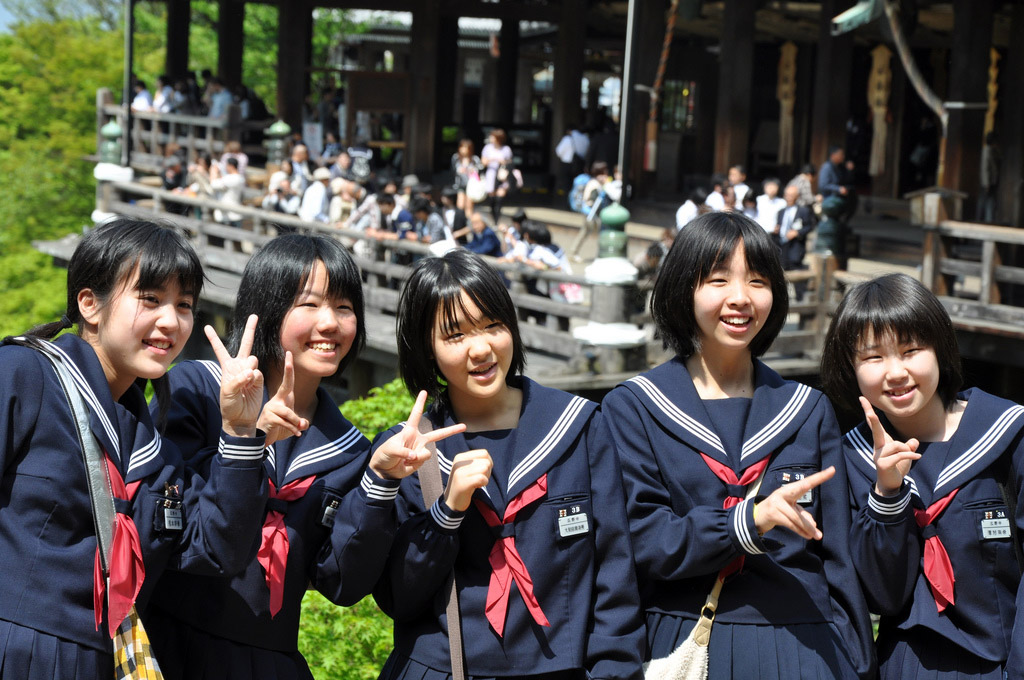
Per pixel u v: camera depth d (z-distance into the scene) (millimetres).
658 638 2529
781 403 2580
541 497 2443
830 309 8703
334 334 2533
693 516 2416
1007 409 2613
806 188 11766
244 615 2463
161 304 2365
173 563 2402
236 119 17406
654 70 16266
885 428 2736
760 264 2531
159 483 2357
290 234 2609
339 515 2439
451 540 2367
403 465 2352
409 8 18000
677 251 2605
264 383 2596
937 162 19625
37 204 26672
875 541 2492
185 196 12383
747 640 2439
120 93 28797
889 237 13117
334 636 4199
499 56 22797
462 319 2430
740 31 14742
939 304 2609
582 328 7973
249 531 2318
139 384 2535
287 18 18438
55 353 2293
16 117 28109
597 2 19266
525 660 2393
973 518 2557
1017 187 11742
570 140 17266
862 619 2500
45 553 2213
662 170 19484
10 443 2217
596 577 2494
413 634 2484
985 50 10320
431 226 9898
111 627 2219
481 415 2561
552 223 15523
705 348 2627
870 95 18234
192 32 35312
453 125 21203
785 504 2273
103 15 34031
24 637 2178
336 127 20422
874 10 10852
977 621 2531
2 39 28719
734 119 14883
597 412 2547
